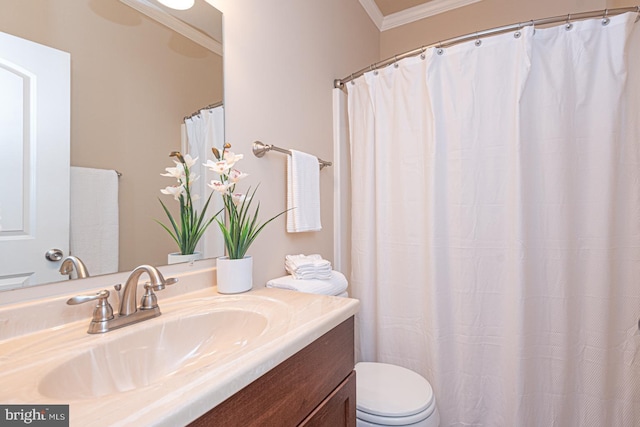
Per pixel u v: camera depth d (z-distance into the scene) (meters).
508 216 1.34
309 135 1.61
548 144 1.29
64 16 0.77
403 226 1.58
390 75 1.61
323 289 1.27
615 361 1.24
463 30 2.25
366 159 1.71
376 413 1.07
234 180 1.03
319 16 1.71
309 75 1.62
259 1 1.30
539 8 2.04
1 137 0.67
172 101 1.00
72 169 0.78
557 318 1.30
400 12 2.40
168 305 0.90
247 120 1.24
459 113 1.41
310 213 1.46
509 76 1.33
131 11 0.91
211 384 0.50
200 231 1.08
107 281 0.84
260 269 1.30
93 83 0.82
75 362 0.61
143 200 0.93
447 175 1.45
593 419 1.26
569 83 1.26
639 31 1.18
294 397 0.69
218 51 1.13
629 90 1.20
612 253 1.23
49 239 0.74
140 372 0.72
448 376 1.44
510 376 1.33
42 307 0.71
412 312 1.57
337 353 0.86
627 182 1.21
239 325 0.87
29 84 0.71
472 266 1.41
